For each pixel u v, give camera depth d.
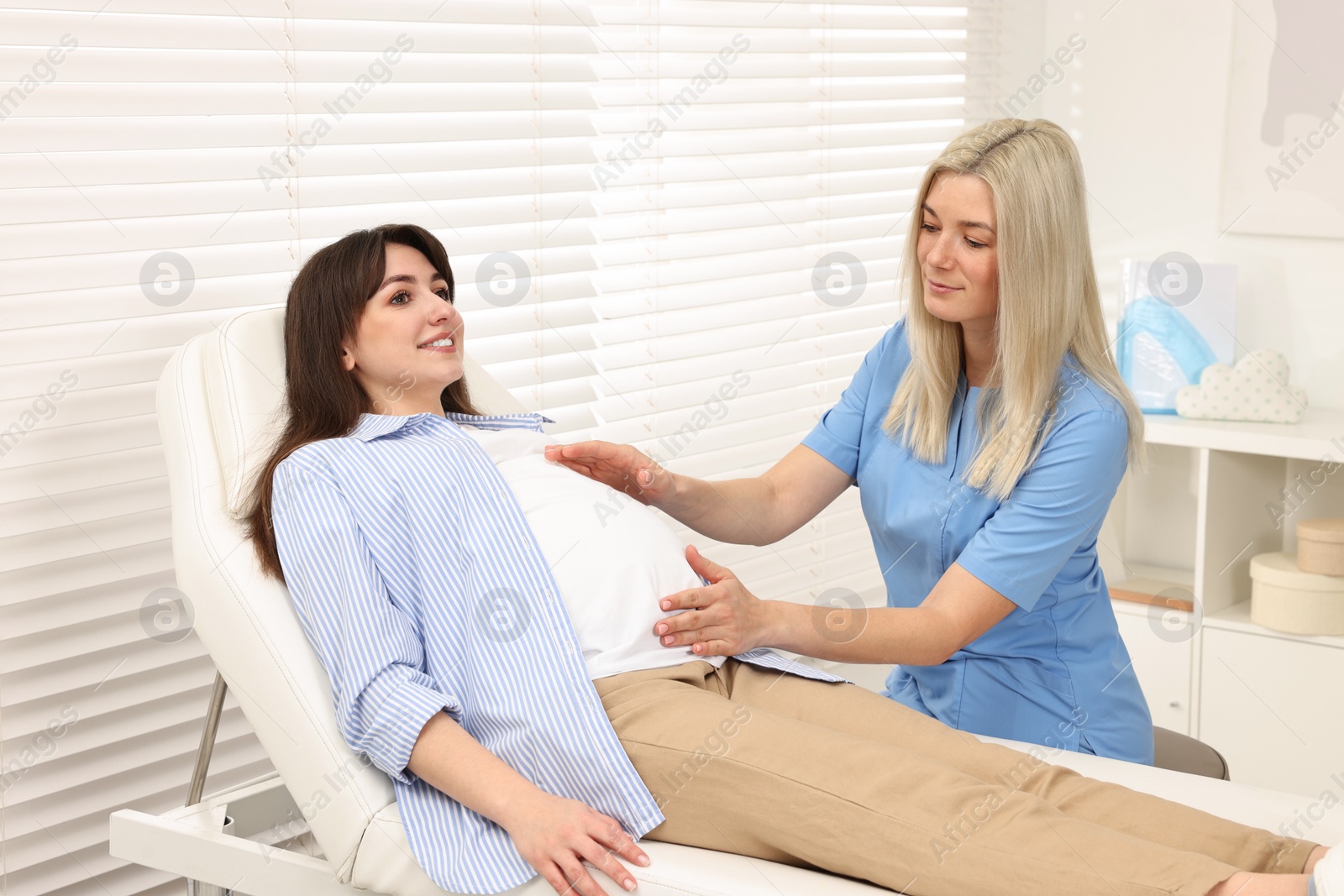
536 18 2.05
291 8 1.78
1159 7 2.85
